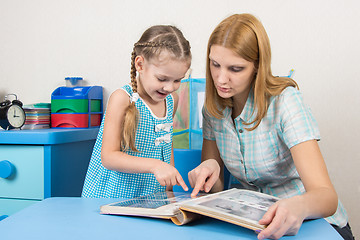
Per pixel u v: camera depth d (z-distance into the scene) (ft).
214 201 2.41
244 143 3.64
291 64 5.28
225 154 3.83
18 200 4.55
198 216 2.32
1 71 6.28
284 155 3.51
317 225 2.31
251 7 5.37
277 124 3.32
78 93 5.66
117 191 3.85
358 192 5.18
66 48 6.07
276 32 5.30
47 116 5.57
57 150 4.61
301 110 3.18
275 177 3.67
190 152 4.76
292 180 3.72
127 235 2.01
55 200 2.83
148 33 3.64
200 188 2.96
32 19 6.18
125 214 2.36
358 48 5.11
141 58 3.60
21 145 4.55
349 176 5.20
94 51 5.96
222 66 3.10
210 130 4.05
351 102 5.16
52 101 5.58
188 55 3.55
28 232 2.04
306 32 5.22
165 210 2.25
